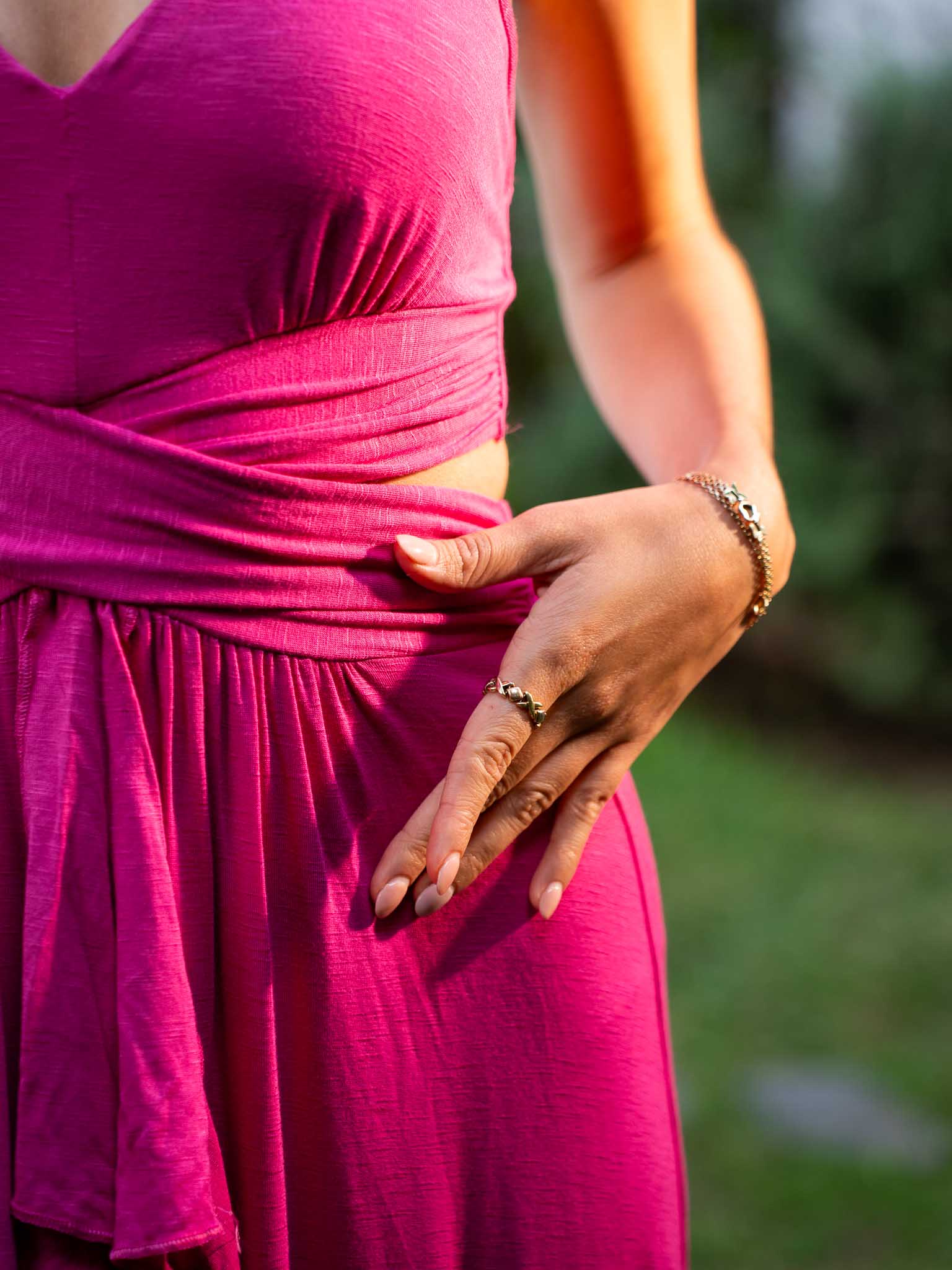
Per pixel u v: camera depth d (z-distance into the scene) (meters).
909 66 7.61
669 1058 1.15
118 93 0.90
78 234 0.92
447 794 0.99
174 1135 0.88
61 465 0.92
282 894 0.96
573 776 1.06
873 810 6.61
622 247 1.39
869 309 7.49
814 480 7.65
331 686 0.98
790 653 8.15
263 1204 0.94
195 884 0.94
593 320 1.41
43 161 0.90
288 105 0.91
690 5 1.37
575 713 1.05
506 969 1.03
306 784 0.96
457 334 1.06
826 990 4.37
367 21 0.94
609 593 1.05
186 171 0.91
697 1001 4.31
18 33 0.92
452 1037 1.00
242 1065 0.95
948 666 7.84
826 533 7.65
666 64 1.33
